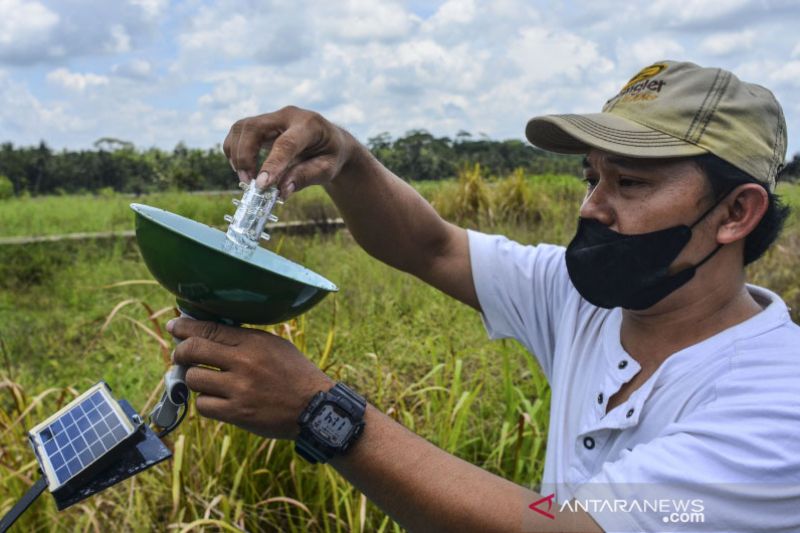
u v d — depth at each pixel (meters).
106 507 2.79
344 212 1.71
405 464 1.07
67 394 3.17
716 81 1.17
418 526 1.08
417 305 5.30
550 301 1.63
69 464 1.14
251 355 1.10
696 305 1.23
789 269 4.88
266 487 2.77
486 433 3.30
